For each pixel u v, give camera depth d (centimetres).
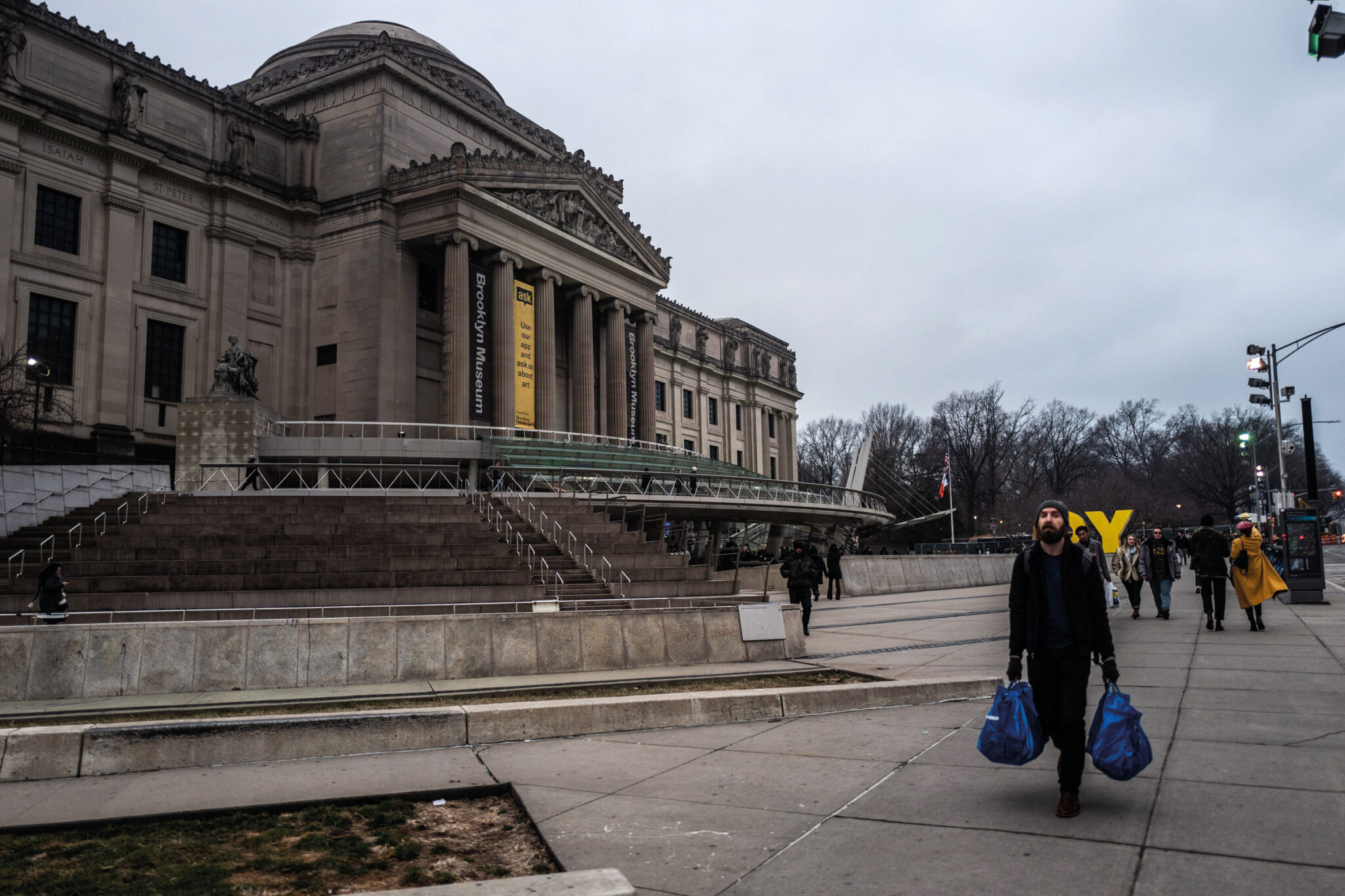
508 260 5384
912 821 610
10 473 2666
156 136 4762
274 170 5328
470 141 5981
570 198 5909
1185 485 10781
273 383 5166
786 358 10794
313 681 1290
